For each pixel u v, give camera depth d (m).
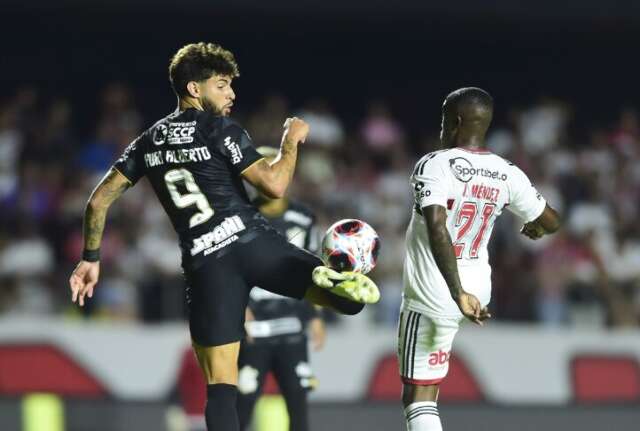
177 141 20.03
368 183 52.69
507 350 38.97
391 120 62.94
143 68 61.53
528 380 38.84
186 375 36.06
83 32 60.56
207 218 19.98
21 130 50.91
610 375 39.53
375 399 37.09
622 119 63.41
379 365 37.47
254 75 63.06
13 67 59.72
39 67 60.06
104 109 56.38
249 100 62.94
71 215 47.38
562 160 56.47
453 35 65.00
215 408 19.88
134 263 43.72
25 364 35.78
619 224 53.31
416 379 21.14
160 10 59.19
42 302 41.25
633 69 67.06
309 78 63.81
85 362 36.16
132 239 44.75
